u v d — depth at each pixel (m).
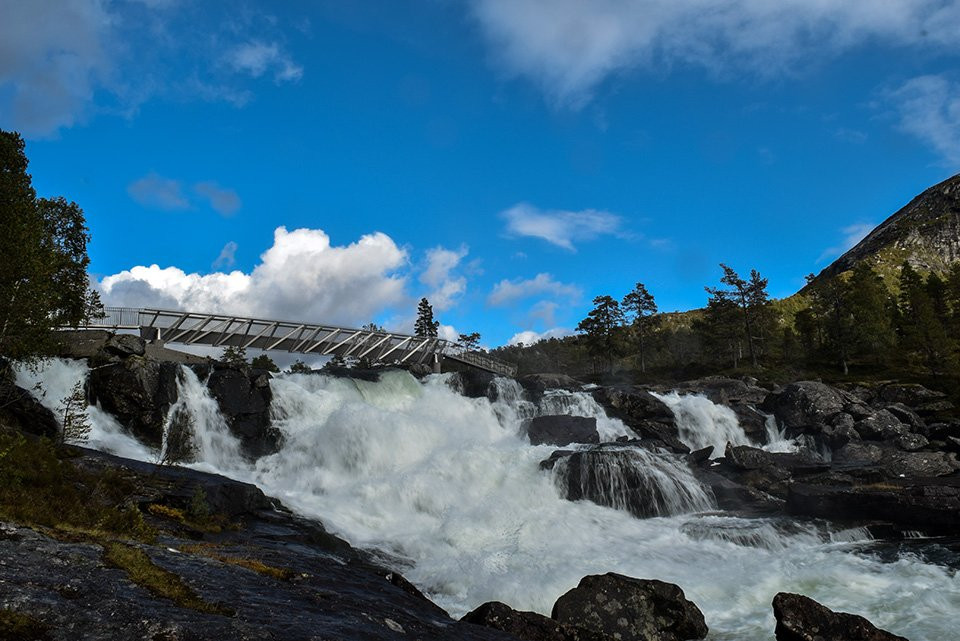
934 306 88.44
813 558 20.19
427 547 20.66
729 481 31.03
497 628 12.00
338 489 26.75
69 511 11.85
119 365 30.81
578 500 27.52
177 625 6.57
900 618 14.24
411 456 30.78
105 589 7.25
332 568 13.28
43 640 5.75
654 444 33.44
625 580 13.88
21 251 25.11
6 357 26.06
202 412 31.41
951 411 53.66
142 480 18.12
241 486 19.97
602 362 104.94
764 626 14.12
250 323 51.69
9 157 34.88
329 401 36.41
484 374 44.75
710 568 18.66
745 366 90.88
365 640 7.54
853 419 45.62
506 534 22.36
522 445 34.47
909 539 24.75
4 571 7.09
